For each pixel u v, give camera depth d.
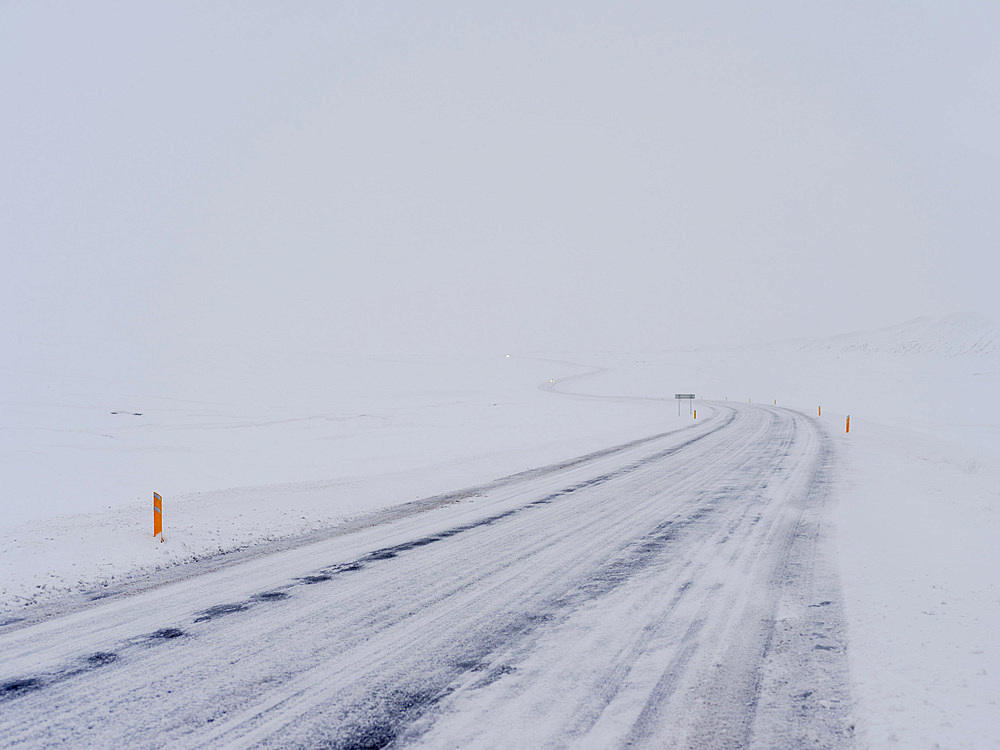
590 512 11.59
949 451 20.69
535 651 5.10
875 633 5.29
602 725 3.86
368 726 3.91
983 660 4.67
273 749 3.66
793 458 19.70
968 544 8.17
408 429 38.69
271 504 12.89
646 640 5.29
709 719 3.91
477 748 3.61
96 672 4.90
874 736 3.62
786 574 7.20
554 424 41.69
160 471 21.81
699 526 10.08
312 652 5.20
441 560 8.31
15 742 3.83
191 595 7.07
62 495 17.02
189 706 4.27
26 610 6.68
